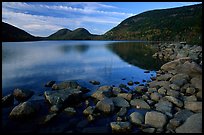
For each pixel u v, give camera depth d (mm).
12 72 20156
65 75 19500
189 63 17016
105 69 23359
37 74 19531
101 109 10414
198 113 9320
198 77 15641
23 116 9406
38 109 10273
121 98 11891
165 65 21312
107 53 44125
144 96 12406
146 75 20328
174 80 15477
